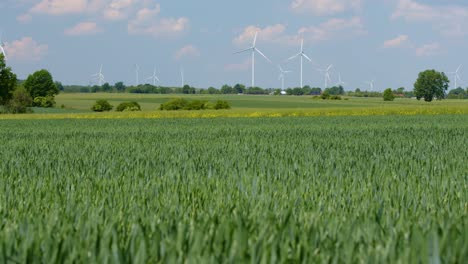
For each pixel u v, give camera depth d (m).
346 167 12.07
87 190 8.39
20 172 11.62
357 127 40.66
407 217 5.73
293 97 190.38
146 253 3.71
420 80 175.75
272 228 4.72
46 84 170.88
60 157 16.12
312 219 5.33
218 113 74.00
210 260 3.38
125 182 9.57
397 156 15.34
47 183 9.34
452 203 7.04
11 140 29.12
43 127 49.06
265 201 6.97
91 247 3.85
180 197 7.53
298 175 10.51
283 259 3.49
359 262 3.60
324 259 3.57
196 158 14.79
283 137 28.48
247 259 3.46
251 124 50.22
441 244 3.56
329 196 7.74
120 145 22.42
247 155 15.81
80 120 64.94
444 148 18.42
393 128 37.47
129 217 5.95
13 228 4.83
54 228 4.87
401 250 3.85
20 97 118.38
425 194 7.61
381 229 4.85
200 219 5.43
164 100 169.12
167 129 41.84
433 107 73.19
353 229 4.60
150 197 7.70
